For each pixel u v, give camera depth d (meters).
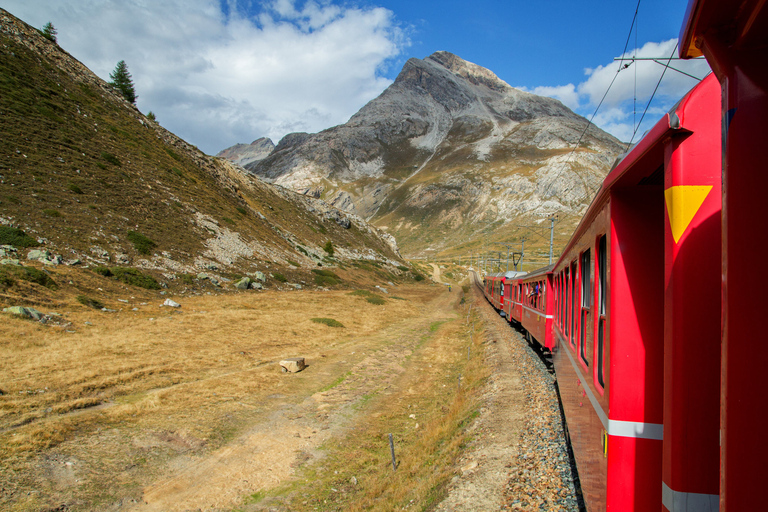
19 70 45.88
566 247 7.18
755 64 1.79
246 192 78.06
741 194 1.79
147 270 33.94
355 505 8.98
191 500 9.57
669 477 2.52
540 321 15.09
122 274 30.73
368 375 20.41
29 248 28.19
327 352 24.92
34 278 24.39
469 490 7.05
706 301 2.39
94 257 31.52
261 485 10.36
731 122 1.82
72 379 15.21
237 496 9.84
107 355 18.44
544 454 7.67
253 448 12.26
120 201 40.72
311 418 14.69
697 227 2.42
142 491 9.74
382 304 48.47
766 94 1.76
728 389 1.81
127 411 13.50
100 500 9.19
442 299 66.44
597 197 4.24
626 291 3.49
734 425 1.79
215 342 23.22
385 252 108.00
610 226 3.63
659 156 2.84
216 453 11.82
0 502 8.59
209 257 42.78
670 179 2.50
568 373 6.44
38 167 36.59
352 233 102.88
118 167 45.78
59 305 23.06
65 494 9.17
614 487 3.39
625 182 3.44
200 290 35.03
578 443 5.23
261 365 20.72
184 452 11.68
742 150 1.79
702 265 2.40
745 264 1.78
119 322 23.47
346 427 14.01
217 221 51.75
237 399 15.84
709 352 2.40
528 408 10.48
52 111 45.09
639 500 3.34
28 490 9.08
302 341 26.78
